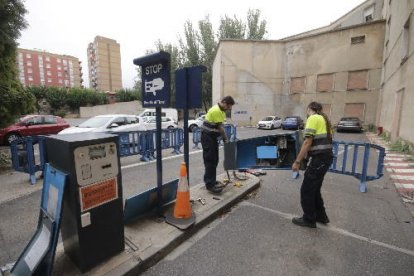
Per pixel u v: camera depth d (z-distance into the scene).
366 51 21.58
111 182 2.37
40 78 90.69
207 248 2.90
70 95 36.66
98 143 2.22
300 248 2.91
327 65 23.36
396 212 3.95
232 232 3.27
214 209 3.69
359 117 22.30
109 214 2.39
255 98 25.64
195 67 3.45
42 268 2.12
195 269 2.53
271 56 25.36
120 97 42.12
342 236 3.19
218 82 26.84
